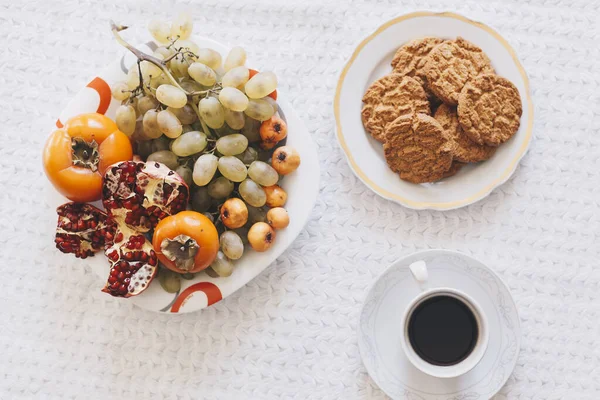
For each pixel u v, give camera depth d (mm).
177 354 992
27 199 1001
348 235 988
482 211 986
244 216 906
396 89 962
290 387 985
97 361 995
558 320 979
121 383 994
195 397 988
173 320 992
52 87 1002
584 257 982
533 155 986
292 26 998
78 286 997
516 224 984
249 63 996
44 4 1006
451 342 930
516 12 992
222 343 989
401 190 967
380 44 967
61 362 998
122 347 995
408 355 915
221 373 989
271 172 914
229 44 999
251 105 906
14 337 1000
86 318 997
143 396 992
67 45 1004
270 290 988
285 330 986
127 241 909
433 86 951
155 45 946
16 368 998
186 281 943
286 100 950
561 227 983
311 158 947
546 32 992
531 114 959
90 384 995
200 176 890
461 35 965
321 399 983
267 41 998
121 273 905
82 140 899
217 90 916
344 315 985
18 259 1000
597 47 989
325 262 988
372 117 966
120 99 920
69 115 932
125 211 898
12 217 1001
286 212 928
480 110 946
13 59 1003
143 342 994
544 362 978
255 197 911
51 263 998
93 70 1002
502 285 938
